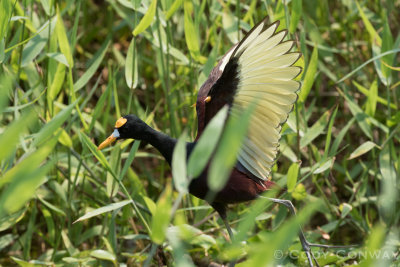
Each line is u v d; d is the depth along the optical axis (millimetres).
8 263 10539
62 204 10086
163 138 8375
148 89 13297
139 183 9953
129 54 9070
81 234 10820
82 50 13164
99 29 13477
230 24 9844
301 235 8227
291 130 9445
